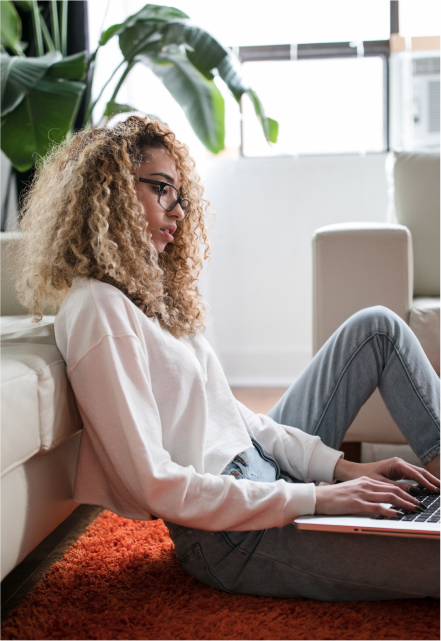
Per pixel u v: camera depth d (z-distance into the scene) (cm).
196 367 106
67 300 103
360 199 313
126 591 107
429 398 120
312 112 318
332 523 93
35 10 271
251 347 324
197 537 104
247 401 284
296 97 318
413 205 216
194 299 126
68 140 124
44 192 117
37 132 235
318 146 320
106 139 109
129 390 93
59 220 107
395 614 98
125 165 106
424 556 96
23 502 91
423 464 119
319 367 127
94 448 99
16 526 89
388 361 122
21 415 86
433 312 179
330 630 92
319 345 188
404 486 107
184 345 109
